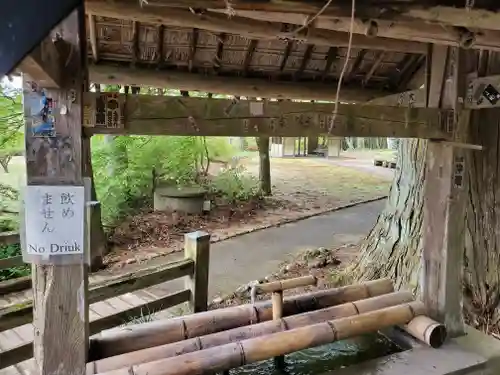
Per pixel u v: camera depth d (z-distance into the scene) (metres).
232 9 1.61
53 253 1.96
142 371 2.35
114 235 6.55
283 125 2.57
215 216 7.90
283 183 11.71
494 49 2.35
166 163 8.09
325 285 4.73
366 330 3.04
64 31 1.86
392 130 2.89
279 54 3.61
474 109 3.38
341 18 1.71
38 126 1.90
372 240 4.77
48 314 2.04
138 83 3.57
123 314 3.19
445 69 3.07
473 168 3.62
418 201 4.11
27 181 1.92
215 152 9.98
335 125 2.70
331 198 9.94
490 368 2.95
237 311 3.10
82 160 1.96
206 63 3.60
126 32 3.22
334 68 3.82
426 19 1.70
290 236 6.85
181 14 2.52
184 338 2.84
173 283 4.81
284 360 3.23
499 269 3.53
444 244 3.16
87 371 2.34
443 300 3.19
